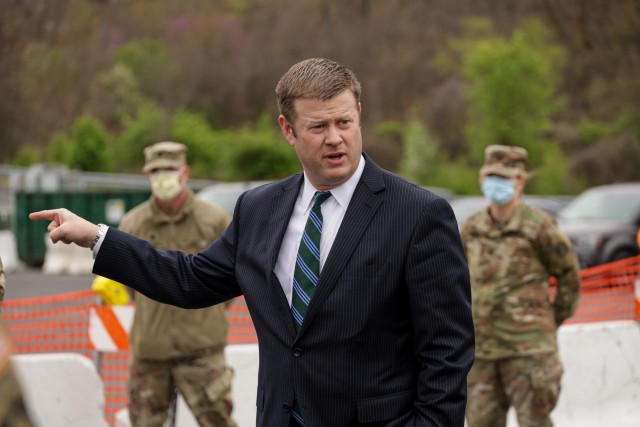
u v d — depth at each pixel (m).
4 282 4.34
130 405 6.89
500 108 51.88
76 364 7.91
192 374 6.75
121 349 7.76
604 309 11.84
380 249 3.69
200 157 54.78
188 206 6.96
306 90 3.71
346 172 3.75
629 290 11.73
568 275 6.78
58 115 59.84
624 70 51.53
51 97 58.88
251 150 47.88
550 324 6.78
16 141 55.88
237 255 4.07
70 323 12.05
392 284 3.67
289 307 3.77
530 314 6.72
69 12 65.75
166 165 6.80
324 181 3.79
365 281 3.66
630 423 8.46
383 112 73.44
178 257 4.12
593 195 21.48
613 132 54.78
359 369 3.65
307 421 3.67
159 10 82.38
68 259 24.11
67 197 25.97
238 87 77.06
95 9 77.44
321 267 3.76
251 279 3.93
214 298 4.16
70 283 21.78
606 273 12.83
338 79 3.72
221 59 77.69
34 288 20.75
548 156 52.38
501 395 6.86
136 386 6.84
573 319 11.64
